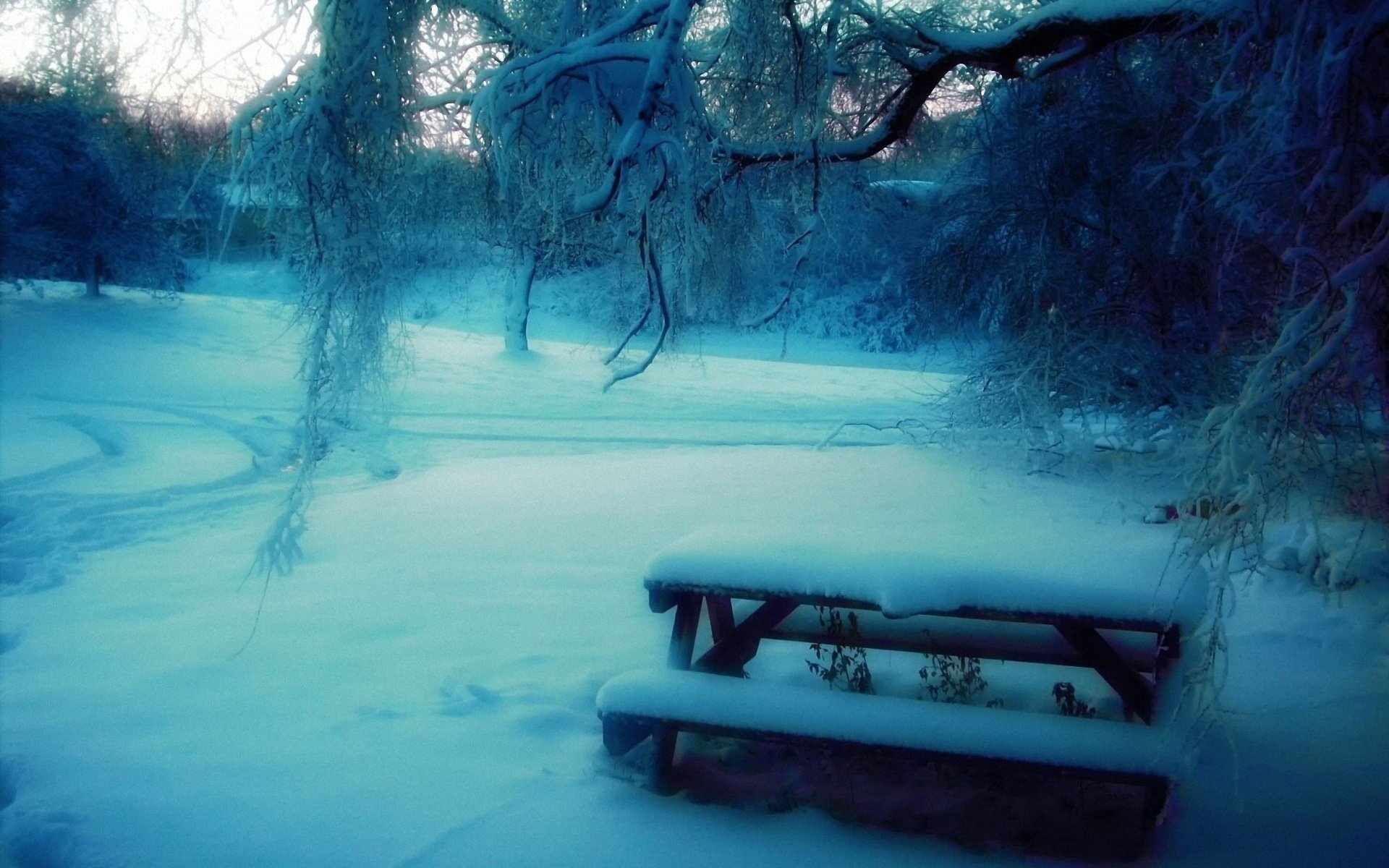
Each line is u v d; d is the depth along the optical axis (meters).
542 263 7.44
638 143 4.82
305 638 5.18
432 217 5.96
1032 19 5.66
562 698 4.25
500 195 5.49
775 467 12.07
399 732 3.89
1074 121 9.59
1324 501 3.68
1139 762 2.85
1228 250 4.18
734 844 3.03
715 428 17.42
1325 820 3.06
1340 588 5.27
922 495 9.50
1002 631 3.73
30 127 19.05
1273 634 4.86
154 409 17.73
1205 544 3.09
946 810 3.29
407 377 6.59
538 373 24.02
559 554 7.25
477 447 15.05
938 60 6.27
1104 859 2.96
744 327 8.17
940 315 12.27
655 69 4.79
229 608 5.82
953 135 10.32
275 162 4.68
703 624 5.39
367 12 4.61
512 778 3.48
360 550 7.50
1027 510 8.48
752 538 3.56
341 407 4.95
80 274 25.72
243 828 3.14
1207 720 2.99
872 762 3.63
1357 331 3.12
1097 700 4.06
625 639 5.11
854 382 25.25
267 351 24.45
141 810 3.26
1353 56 3.29
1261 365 3.07
